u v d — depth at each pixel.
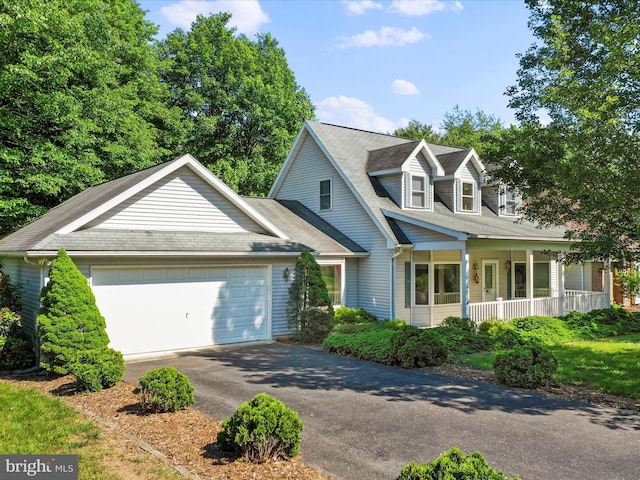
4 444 6.34
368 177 19.78
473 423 7.19
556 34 11.88
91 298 10.73
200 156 32.25
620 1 10.98
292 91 37.53
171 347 13.12
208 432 6.78
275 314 15.05
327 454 6.04
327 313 14.73
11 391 9.11
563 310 19.94
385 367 11.13
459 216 19.64
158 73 32.72
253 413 5.85
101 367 9.12
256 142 34.56
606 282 22.14
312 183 21.16
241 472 5.49
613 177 9.74
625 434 6.79
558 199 11.79
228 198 14.62
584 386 9.41
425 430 6.89
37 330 10.98
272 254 14.37
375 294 18.12
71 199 18.47
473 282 21.14
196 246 13.04
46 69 18.23
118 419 7.38
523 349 9.83
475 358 11.97
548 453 6.08
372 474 5.48
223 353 12.86
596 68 11.67
